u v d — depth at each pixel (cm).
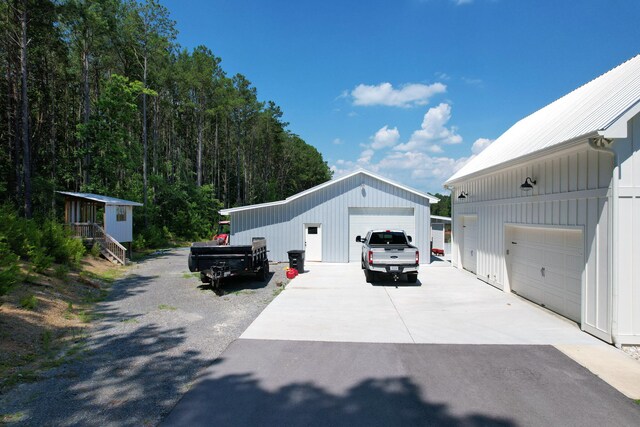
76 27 2444
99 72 3094
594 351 555
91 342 587
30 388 418
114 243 1677
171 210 3200
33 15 2019
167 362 503
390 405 388
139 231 2611
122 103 2553
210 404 387
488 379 453
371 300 905
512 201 960
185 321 714
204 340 599
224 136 4906
